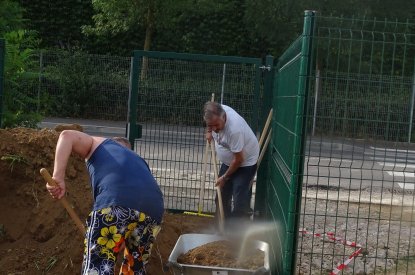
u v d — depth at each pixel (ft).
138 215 15.10
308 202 32.89
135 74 27.27
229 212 24.16
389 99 18.92
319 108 20.72
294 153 16.69
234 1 90.33
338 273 21.34
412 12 74.38
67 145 15.48
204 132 29.71
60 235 19.94
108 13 79.25
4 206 20.95
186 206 29.30
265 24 77.20
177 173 33.96
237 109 30.35
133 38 92.07
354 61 29.09
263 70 27.14
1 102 25.38
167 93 29.71
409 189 38.83
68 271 18.90
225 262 18.85
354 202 33.37
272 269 20.86
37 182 21.27
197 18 90.63
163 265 20.25
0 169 21.07
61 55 69.92
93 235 14.97
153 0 77.10
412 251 24.25
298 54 17.48
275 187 22.25
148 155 32.50
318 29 16.67
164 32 90.48
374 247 24.56
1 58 25.30
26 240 20.24
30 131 22.47
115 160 15.53
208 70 30.78
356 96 19.75
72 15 92.99
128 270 15.62
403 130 26.66
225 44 90.74
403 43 17.53
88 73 69.15
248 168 23.17
